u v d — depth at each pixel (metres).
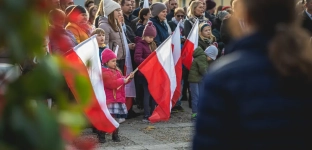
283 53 2.87
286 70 2.85
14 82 1.86
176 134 12.38
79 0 19.38
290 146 2.84
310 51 2.90
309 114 2.88
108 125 10.13
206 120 2.94
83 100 2.05
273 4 3.01
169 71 13.43
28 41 1.85
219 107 2.92
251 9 3.04
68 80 2.02
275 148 2.84
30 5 1.84
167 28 15.12
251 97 2.86
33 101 1.89
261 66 2.91
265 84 2.87
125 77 12.56
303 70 2.85
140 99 14.71
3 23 1.78
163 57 13.41
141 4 19.19
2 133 1.84
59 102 1.98
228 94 2.91
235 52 3.05
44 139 1.86
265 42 2.98
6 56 1.83
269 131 2.83
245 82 2.88
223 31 13.13
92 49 10.64
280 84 2.87
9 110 1.85
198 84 13.93
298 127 2.85
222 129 2.92
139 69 13.09
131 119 14.02
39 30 1.86
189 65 14.53
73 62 2.04
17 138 1.85
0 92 1.87
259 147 2.84
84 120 2.01
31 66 1.88
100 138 11.19
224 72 2.94
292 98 2.87
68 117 1.98
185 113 14.96
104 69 11.25
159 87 13.23
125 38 13.75
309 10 12.02
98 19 13.73
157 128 12.99
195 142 2.97
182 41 15.70
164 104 13.20
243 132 2.88
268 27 3.03
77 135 2.00
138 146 11.16
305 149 2.87
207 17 17.66
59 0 1.96
